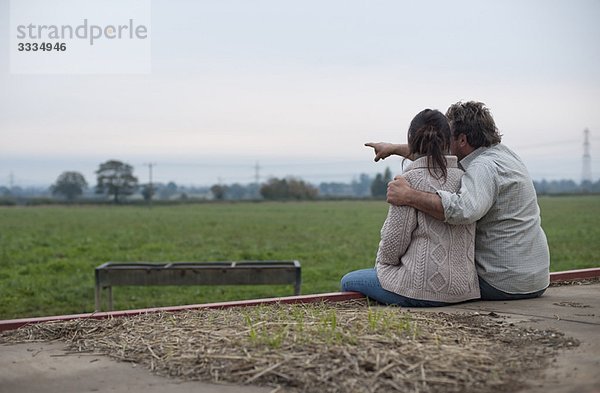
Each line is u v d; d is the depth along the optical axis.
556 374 2.91
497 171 4.56
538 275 4.65
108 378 3.06
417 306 4.44
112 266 8.65
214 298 12.85
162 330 3.74
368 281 4.64
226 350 3.23
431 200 4.29
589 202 65.69
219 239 27.30
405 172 4.50
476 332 3.63
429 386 2.77
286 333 3.40
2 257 20.05
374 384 2.78
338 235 29.09
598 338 3.50
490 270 4.63
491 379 2.85
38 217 46.72
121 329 3.88
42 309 11.87
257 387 2.85
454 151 4.80
